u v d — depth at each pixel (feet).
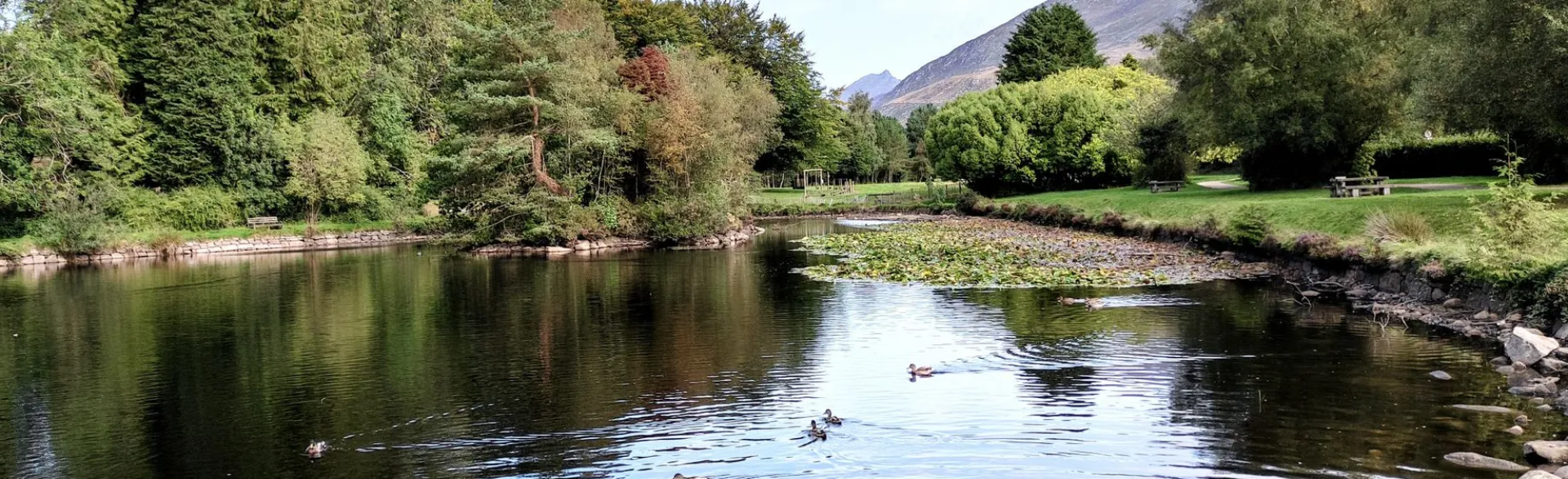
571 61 120.78
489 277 84.99
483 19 190.08
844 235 123.85
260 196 146.82
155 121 144.66
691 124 124.88
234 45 150.71
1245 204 85.10
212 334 55.36
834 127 260.21
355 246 139.03
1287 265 72.28
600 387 39.14
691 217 122.11
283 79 162.91
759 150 198.90
